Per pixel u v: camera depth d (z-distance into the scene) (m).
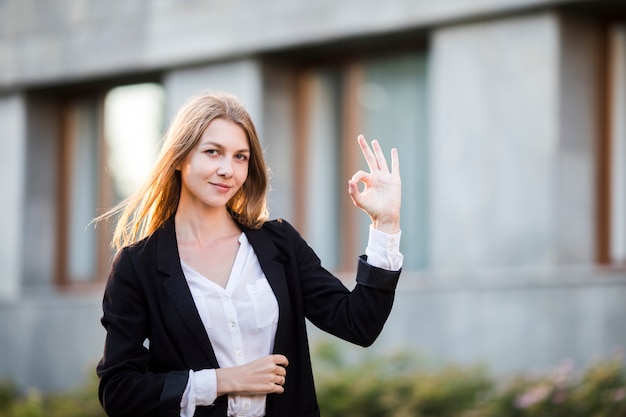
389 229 3.74
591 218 10.13
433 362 10.09
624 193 10.09
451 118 10.73
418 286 10.39
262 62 12.31
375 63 11.95
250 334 3.71
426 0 10.77
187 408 3.58
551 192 10.00
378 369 9.97
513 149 10.28
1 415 12.69
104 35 13.75
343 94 12.20
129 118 14.60
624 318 9.07
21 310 14.43
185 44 12.87
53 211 15.08
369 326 3.70
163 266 3.73
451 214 10.70
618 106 10.14
